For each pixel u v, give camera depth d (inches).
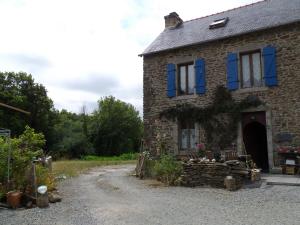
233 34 540.4
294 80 492.4
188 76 601.3
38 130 1407.5
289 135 489.7
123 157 1373.0
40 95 1430.9
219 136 549.0
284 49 505.0
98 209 315.3
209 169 432.5
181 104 591.8
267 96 513.0
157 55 629.6
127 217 281.4
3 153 378.9
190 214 285.3
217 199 346.3
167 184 451.8
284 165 480.7
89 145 1696.6
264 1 627.8
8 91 1333.7
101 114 1991.9
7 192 355.6
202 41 569.3
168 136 600.1
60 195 392.8
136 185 457.4
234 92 542.6
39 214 307.1
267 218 264.7
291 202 317.7
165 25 707.4
